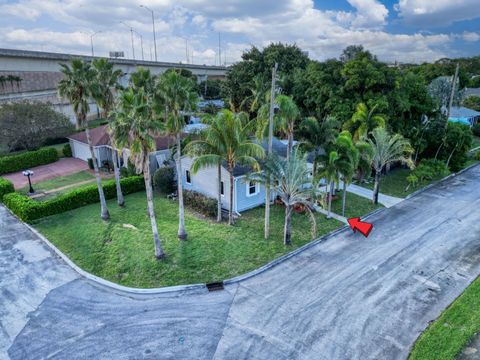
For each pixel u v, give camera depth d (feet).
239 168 80.12
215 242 65.00
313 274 56.03
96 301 50.55
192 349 40.98
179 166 62.95
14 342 42.70
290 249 63.62
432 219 77.10
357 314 46.34
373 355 39.55
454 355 38.91
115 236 67.46
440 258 60.49
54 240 67.67
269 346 41.14
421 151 110.32
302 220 76.07
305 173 61.72
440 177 108.78
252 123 74.28
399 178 107.96
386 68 104.94
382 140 80.79
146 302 50.11
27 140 122.21
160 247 59.31
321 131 74.28
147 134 52.75
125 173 100.53
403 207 84.58
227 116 63.46
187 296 51.21
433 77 223.30
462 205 85.46
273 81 60.70
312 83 121.70
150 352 40.73
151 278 55.26
